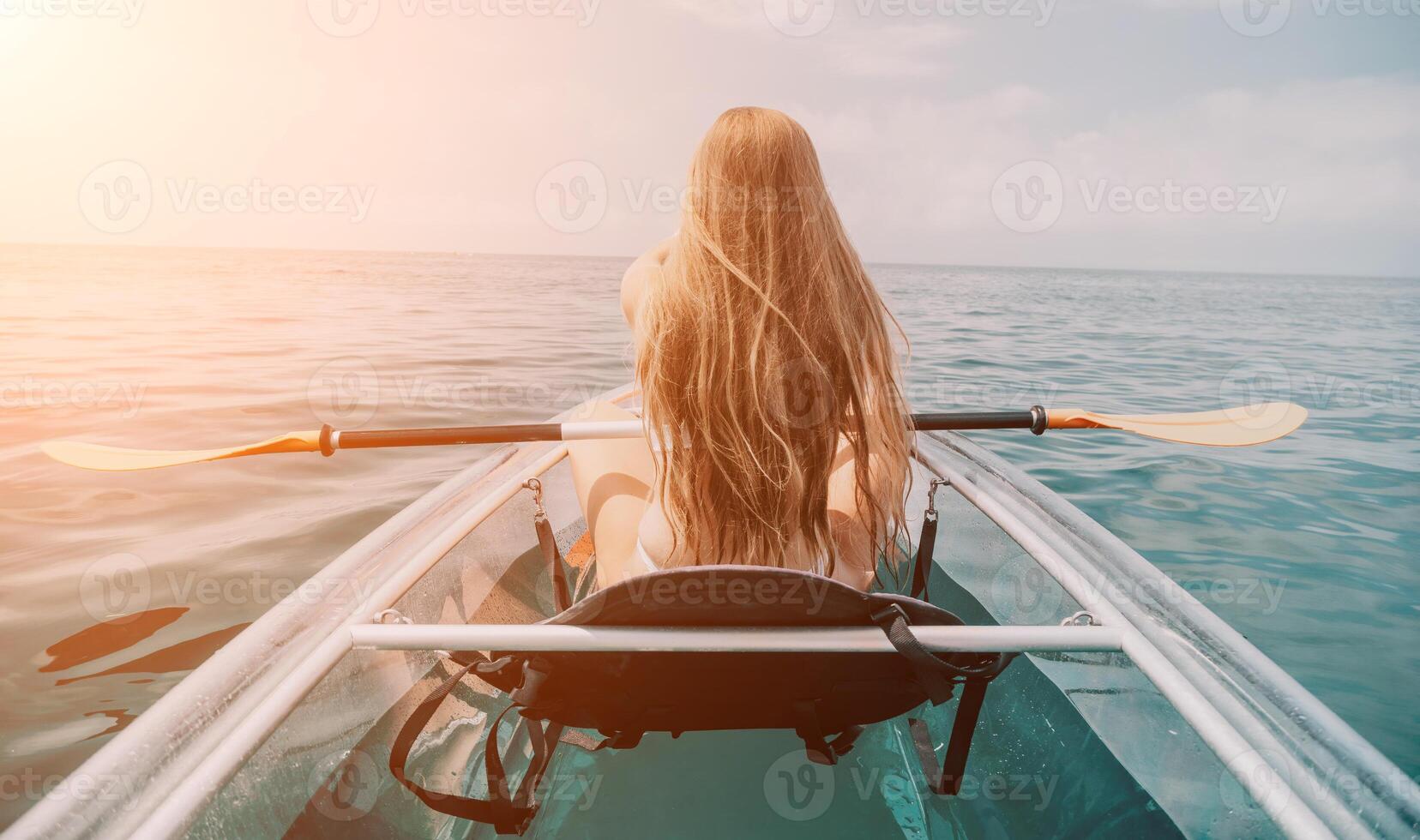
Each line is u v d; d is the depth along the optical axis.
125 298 17.25
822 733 1.06
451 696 1.38
